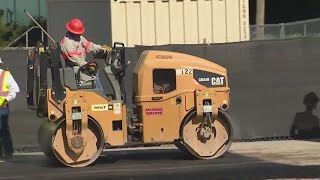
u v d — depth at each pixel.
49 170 14.38
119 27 20.30
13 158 16.59
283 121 18.97
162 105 15.04
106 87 17.12
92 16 20.14
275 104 18.89
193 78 15.19
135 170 14.19
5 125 16.83
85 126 14.55
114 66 14.98
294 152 16.52
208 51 18.53
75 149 14.49
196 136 15.33
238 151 16.86
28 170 14.47
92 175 13.60
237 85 18.69
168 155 16.64
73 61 14.81
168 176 13.35
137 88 15.13
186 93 15.12
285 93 18.91
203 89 15.17
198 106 15.09
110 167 14.68
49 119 14.38
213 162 15.06
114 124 14.84
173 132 15.09
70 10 20.03
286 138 19.06
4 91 16.58
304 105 19.02
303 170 13.78
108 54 15.21
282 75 18.84
